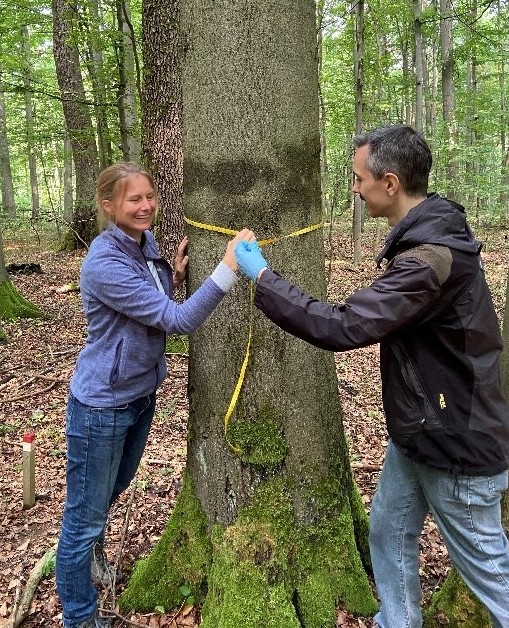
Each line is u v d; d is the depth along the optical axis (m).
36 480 3.93
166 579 2.59
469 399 1.73
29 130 12.66
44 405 5.16
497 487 1.79
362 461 4.02
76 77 11.72
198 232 2.30
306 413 2.38
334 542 2.47
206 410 2.42
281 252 2.23
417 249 1.67
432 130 12.88
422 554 2.89
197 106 2.18
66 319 8.09
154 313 2.00
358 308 1.67
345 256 12.41
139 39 8.25
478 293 1.72
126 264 2.07
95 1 8.01
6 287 8.20
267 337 2.28
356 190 1.90
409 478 2.07
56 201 26.34
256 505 2.35
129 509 3.30
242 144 2.14
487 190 11.95
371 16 10.82
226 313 2.28
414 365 1.77
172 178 6.37
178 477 3.86
